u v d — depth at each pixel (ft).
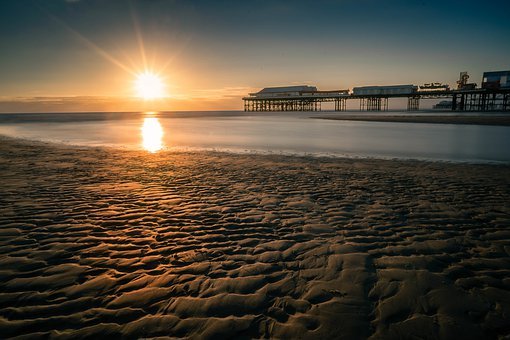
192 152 49.98
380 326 8.13
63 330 7.93
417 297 9.41
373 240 13.96
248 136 81.41
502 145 55.77
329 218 17.08
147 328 8.04
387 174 30.58
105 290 9.84
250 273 10.99
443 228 15.43
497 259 11.98
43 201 20.40
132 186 25.36
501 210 18.37
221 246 13.38
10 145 59.57
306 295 9.57
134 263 11.75
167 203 20.17
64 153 48.03
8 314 8.56
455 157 42.83
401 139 68.54
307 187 24.91
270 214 17.83
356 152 49.52
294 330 7.96
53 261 11.85
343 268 11.30
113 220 16.75
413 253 12.56
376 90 306.96
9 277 10.59
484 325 8.14
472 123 112.88
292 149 54.13
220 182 26.99
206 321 8.33
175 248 13.16
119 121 190.70
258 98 376.48
